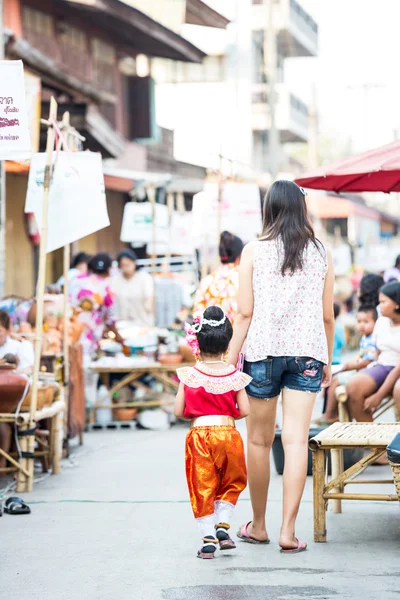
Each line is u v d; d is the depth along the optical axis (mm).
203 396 6848
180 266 23422
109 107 29234
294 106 57688
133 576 6301
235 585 6051
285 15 52062
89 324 14359
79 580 6223
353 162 8094
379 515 8125
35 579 6262
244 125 52531
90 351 14320
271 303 6895
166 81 40469
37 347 9266
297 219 6969
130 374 14305
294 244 6898
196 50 28250
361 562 6590
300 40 54906
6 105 8016
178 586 6051
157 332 15281
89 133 21312
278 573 6324
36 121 13797
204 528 6762
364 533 7473
